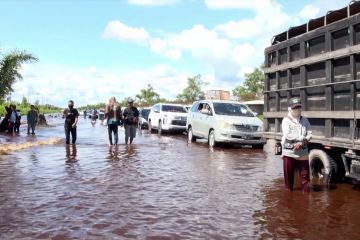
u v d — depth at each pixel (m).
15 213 6.69
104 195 7.99
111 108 18.09
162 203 7.43
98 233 5.71
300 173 8.46
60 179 9.61
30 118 26.02
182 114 26.89
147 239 5.49
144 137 24.08
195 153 15.34
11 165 11.79
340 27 8.19
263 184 9.27
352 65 7.89
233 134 16.94
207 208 7.12
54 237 5.53
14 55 22.66
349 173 8.41
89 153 14.88
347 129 8.19
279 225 6.16
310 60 9.18
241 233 5.78
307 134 8.36
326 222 6.32
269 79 11.34
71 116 18.64
